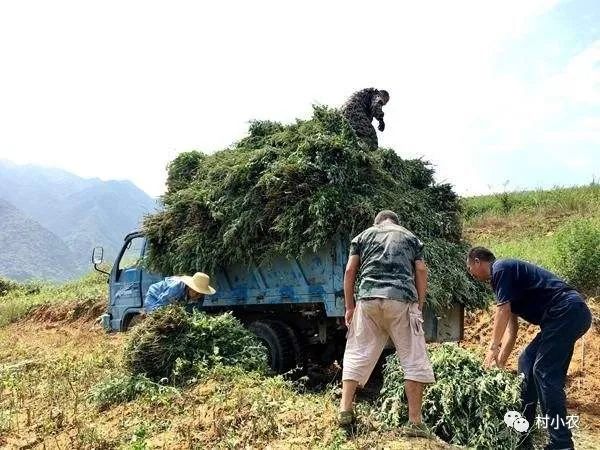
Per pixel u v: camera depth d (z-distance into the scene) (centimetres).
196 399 575
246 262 779
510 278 509
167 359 659
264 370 679
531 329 947
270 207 733
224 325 698
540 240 1424
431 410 530
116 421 560
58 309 1786
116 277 1041
